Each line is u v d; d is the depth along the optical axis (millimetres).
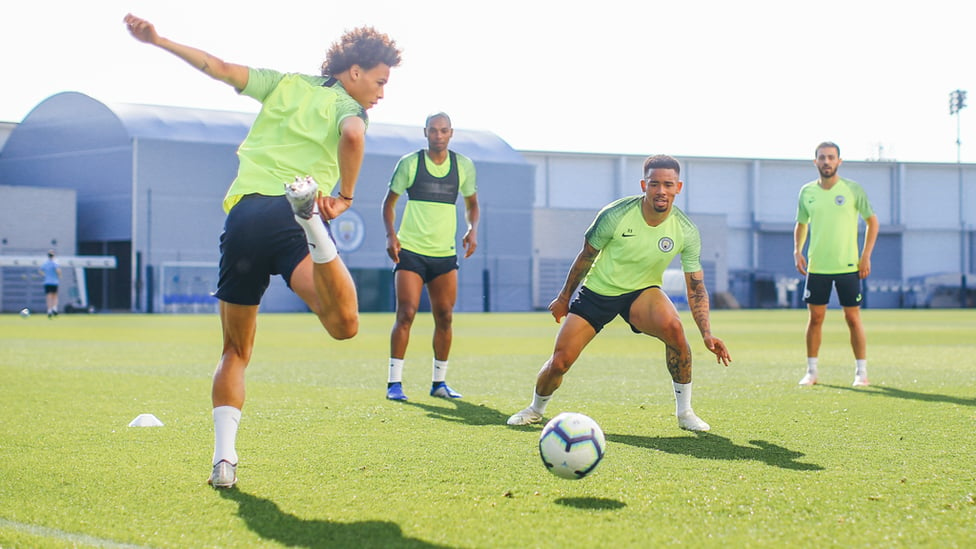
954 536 3254
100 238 42406
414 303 7508
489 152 49688
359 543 3193
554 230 52812
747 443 5180
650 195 5488
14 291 40031
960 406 6781
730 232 59562
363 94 4281
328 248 3805
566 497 3824
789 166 60594
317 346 14828
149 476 4250
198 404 6891
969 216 62250
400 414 6391
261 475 4277
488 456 4734
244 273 4082
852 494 3873
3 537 3271
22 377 8898
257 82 4133
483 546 3148
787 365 10711
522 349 14008
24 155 45312
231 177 43312
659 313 5672
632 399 7348
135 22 3699
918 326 23109
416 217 7566
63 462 4566
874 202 60938
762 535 3268
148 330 20156
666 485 4047
